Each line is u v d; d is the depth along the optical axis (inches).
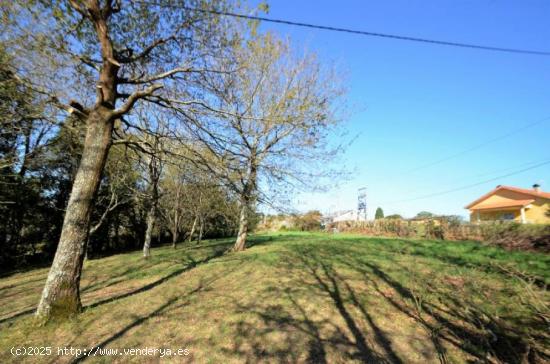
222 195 307.3
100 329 183.3
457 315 191.8
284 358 149.3
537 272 267.9
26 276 496.7
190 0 239.9
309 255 442.3
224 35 259.0
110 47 230.2
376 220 980.6
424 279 250.8
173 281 313.0
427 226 745.6
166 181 725.9
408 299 230.2
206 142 263.1
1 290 356.8
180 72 265.3
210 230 1282.0
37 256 727.1
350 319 196.9
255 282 296.2
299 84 486.9
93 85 285.0
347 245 547.8
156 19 253.8
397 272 309.1
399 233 845.2
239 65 267.9
